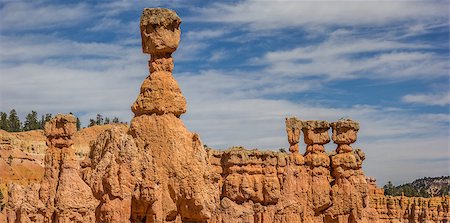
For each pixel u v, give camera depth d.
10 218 56.31
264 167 84.94
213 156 85.00
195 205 38.59
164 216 38.44
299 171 84.94
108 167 37.81
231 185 83.00
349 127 84.75
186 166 38.81
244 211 82.31
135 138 39.50
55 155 58.28
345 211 83.75
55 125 58.97
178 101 40.12
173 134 39.19
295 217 83.50
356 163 85.00
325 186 84.12
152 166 38.62
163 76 40.25
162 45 40.09
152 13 40.31
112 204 37.41
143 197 37.97
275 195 83.62
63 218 53.00
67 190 54.03
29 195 55.97
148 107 39.75
